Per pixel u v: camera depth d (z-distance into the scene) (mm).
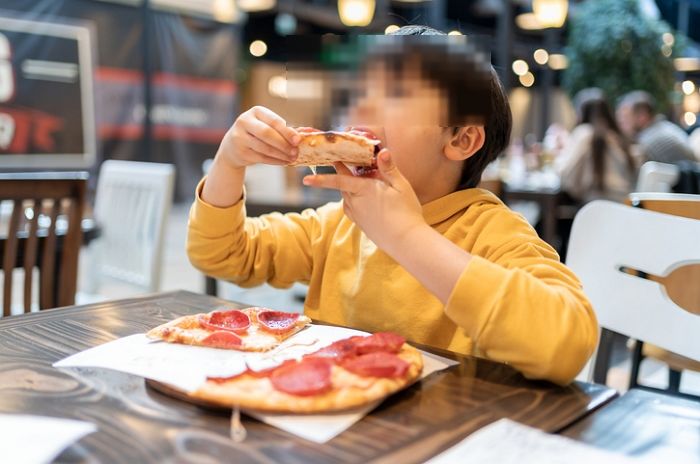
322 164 850
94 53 5965
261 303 3420
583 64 7590
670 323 1090
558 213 3986
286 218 1178
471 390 677
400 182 773
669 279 1300
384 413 610
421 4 8062
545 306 704
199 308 1004
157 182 2457
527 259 834
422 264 736
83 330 875
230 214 1025
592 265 1212
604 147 3945
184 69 6844
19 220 1615
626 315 1154
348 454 521
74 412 599
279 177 3584
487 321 700
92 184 6020
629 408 644
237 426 562
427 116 852
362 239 1050
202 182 1052
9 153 5371
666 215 1096
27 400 627
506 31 8594
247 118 869
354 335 802
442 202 965
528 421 600
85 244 1938
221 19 7098
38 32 5504
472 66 864
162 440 542
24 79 5434
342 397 595
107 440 540
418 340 928
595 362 1412
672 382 1781
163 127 6707
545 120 11797
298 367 636
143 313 969
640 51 7375
